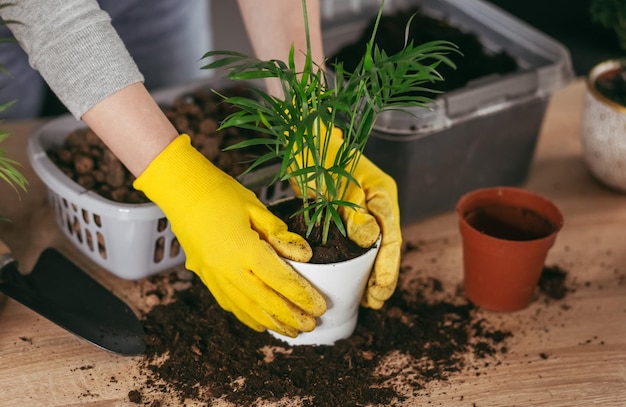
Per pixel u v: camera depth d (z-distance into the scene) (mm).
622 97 1292
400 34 1402
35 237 1213
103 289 1096
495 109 1226
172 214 958
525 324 1086
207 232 935
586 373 1001
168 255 1141
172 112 1254
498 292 1083
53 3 913
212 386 971
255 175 1118
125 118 934
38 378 978
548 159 1440
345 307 990
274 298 933
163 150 946
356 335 1048
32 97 1546
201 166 957
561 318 1096
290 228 976
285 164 797
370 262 961
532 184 1374
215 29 2205
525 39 1392
